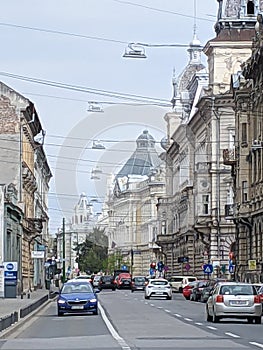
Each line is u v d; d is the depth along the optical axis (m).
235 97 90.12
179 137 134.75
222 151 102.31
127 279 138.00
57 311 54.69
